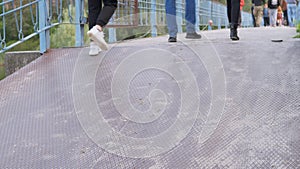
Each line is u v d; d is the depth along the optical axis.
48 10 4.33
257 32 6.17
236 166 1.61
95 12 3.66
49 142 2.06
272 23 13.05
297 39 4.38
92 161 1.80
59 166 1.80
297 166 1.55
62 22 4.77
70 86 2.94
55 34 5.61
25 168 1.82
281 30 6.90
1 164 1.88
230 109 2.17
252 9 12.83
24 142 2.10
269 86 2.48
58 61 3.74
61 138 2.09
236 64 3.04
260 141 1.78
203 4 7.12
